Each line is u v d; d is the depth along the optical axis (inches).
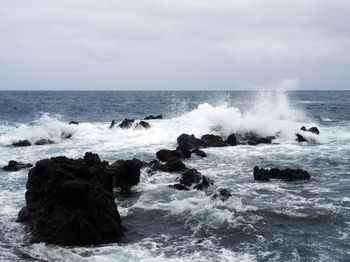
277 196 518.3
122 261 333.7
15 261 338.6
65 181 387.9
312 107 2372.0
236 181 602.5
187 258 340.2
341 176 627.8
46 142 992.9
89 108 2332.7
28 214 432.1
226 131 1057.5
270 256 342.0
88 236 377.1
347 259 332.5
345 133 1110.4
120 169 562.6
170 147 913.5
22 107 2343.8
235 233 395.2
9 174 661.3
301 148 892.0
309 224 414.6
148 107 2470.5
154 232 405.7
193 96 4574.3
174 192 533.0
